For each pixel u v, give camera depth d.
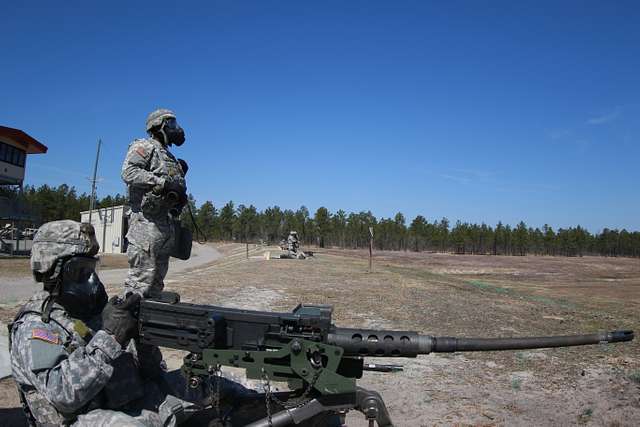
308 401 3.77
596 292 23.77
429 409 6.46
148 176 5.01
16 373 3.69
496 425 6.00
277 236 99.44
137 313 3.83
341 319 11.86
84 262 3.83
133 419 3.58
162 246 5.17
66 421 3.67
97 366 3.51
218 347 3.80
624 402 6.80
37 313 3.78
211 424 4.12
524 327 11.57
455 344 3.82
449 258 62.47
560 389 7.30
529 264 53.25
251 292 16.17
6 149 38.62
